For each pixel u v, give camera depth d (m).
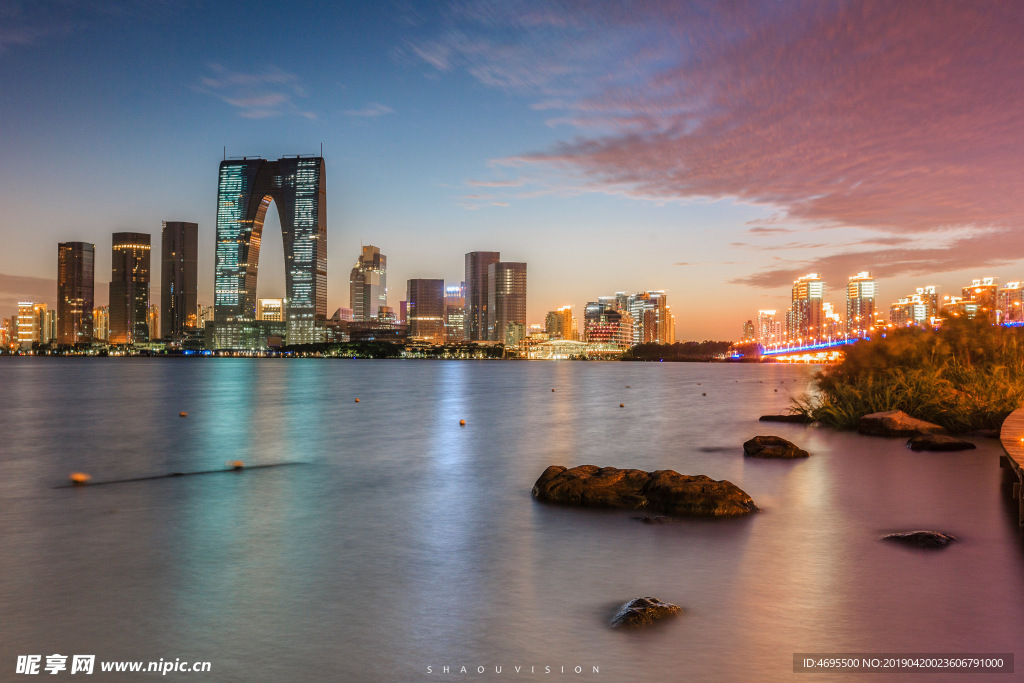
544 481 15.34
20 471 19.75
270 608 8.20
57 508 14.34
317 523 12.77
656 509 13.55
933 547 10.56
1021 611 7.85
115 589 8.93
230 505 14.59
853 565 9.67
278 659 6.77
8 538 11.73
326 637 7.30
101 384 92.62
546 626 7.56
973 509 13.25
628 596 8.52
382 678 6.33
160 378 119.12
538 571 9.60
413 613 8.00
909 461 19.48
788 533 11.56
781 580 9.05
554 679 6.25
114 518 13.32
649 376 140.12
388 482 17.55
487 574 9.48
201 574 9.59
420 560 10.23
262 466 20.56
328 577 9.41
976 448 21.45
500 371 196.25
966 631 7.29
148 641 7.24
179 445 26.08
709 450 23.39
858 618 7.67
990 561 9.80
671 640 7.12
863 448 22.25
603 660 6.66
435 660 6.71
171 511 13.98
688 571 9.48
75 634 7.44
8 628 7.61
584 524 12.48
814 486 15.80
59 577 9.46
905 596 8.38
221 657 6.82
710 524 12.28
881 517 12.66
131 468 20.28
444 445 25.66
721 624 7.54
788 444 21.42
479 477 18.34
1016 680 6.11
